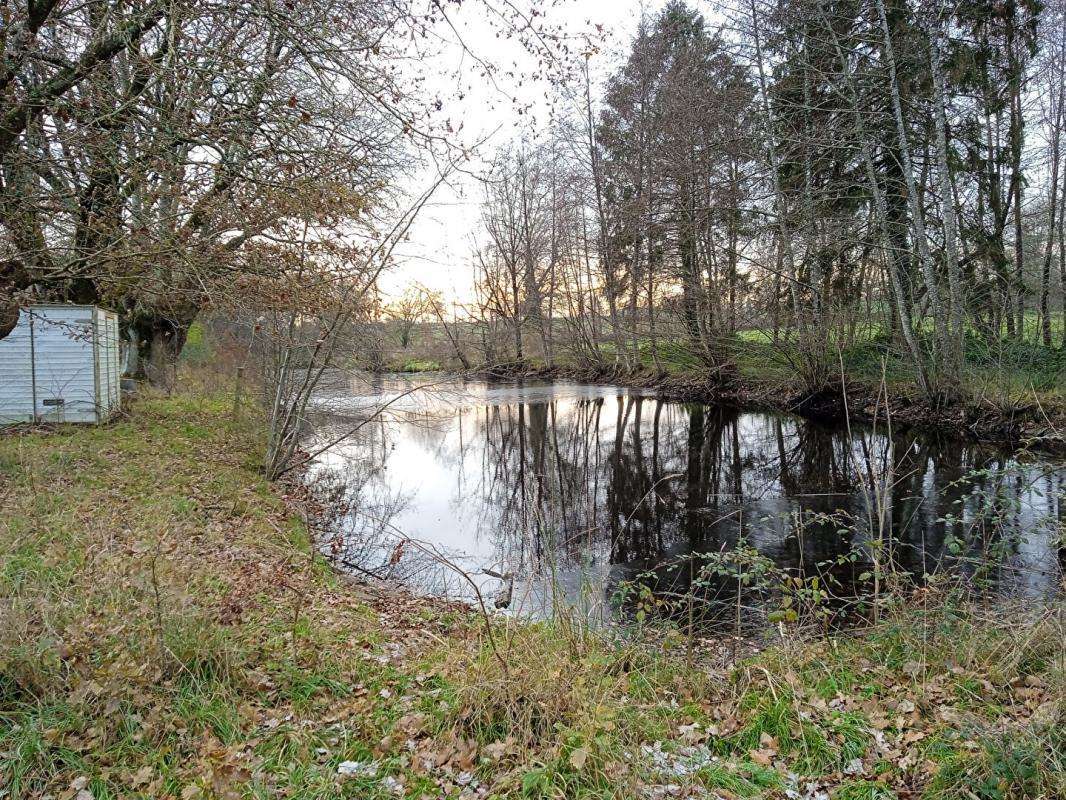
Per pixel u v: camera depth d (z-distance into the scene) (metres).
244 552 7.00
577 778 3.21
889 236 17.20
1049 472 7.47
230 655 4.18
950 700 3.98
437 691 4.25
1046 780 3.01
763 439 17.55
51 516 6.56
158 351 18.06
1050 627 4.45
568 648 4.66
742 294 23.38
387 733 3.72
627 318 31.67
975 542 8.28
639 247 26.64
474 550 9.38
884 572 6.07
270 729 3.68
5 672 3.58
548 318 38.28
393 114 5.59
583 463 15.66
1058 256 19.42
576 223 33.22
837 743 3.61
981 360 16.34
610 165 27.52
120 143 6.71
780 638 5.34
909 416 16.97
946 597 5.44
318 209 7.07
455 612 6.66
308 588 6.49
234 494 9.26
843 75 17.30
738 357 23.89
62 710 3.46
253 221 7.35
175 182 7.00
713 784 3.25
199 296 8.45
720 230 22.86
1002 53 17.36
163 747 3.40
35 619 4.19
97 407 12.24
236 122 6.89
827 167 19.73
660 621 6.17
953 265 15.89
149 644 4.02
